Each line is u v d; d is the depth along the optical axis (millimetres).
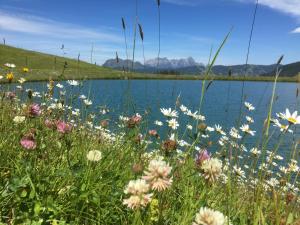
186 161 467
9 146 479
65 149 482
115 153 511
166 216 373
